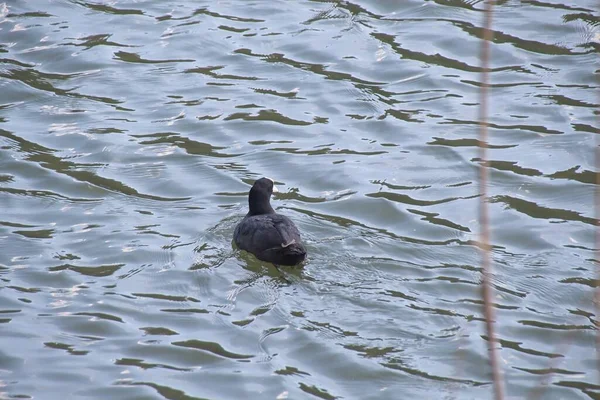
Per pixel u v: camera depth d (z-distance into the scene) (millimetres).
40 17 22719
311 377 10797
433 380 10664
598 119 17734
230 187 15938
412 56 20547
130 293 12711
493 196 15438
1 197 15477
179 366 11086
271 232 13305
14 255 13672
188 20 22641
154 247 13938
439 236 14172
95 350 11414
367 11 22859
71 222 14734
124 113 18641
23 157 16812
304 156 16969
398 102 18859
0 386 10625
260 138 17672
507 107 18453
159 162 16797
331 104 18859
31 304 12422
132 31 22109
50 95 19281
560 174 16031
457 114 18328
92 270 13312
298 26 22172
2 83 19594
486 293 6098
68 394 10531
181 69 20406
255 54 20922
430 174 16250
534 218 14648
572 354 11102
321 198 15539
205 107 18797
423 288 12609
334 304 12219
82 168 16516
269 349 11352
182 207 15273
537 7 22500
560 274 12945
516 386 10492
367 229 14414
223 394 10531
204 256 13664
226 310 12227
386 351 11219
